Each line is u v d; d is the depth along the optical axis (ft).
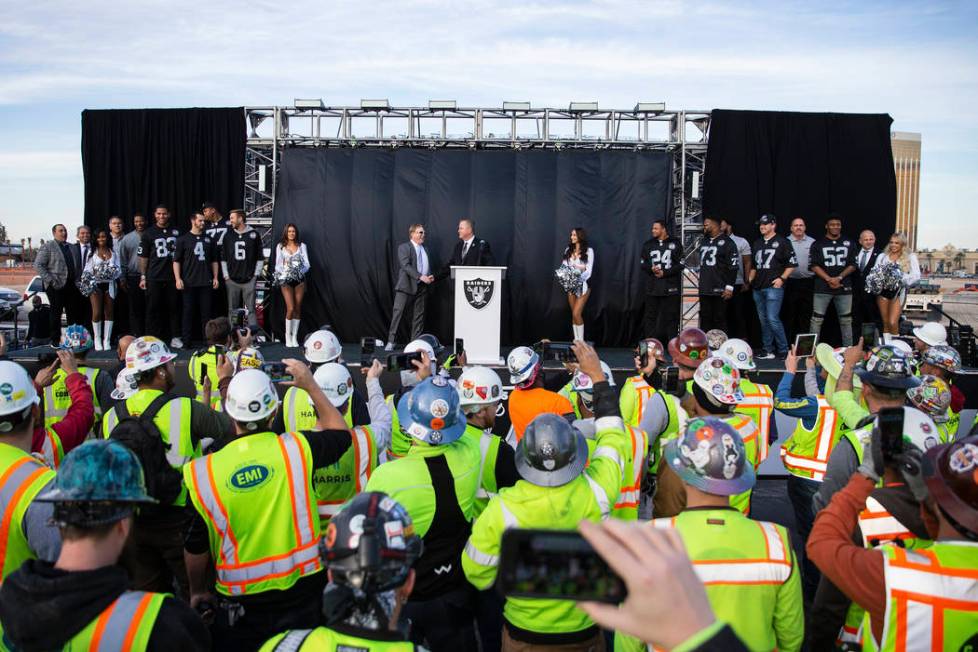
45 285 36.42
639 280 39.60
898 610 6.77
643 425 13.94
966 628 6.64
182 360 33.17
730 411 13.07
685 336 16.40
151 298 36.96
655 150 41.19
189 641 6.91
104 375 19.58
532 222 39.78
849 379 14.43
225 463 10.26
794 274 37.88
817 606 10.66
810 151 39.47
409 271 36.91
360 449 12.22
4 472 9.32
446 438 10.85
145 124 40.01
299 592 10.52
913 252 35.19
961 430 28.81
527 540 3.71
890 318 35.37
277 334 39.75
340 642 6.07
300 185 40.14
